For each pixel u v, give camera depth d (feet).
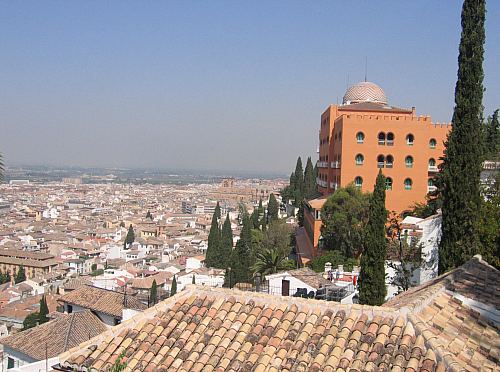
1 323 277.64
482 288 50.90
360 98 282.15
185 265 385.50
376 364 35.81
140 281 296.92
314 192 333.62
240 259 213.66
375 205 99.25
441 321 40.63
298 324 41.50
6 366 112.47
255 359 38.70
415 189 229.25
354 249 193.88
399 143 229.45
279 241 262.06
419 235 129.08
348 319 40.88
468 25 92.58
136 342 43.01
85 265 473.67
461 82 92.38
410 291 58.85
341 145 231.30
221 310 44.96
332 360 36.73
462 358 35.60
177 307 46.60
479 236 97.96
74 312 125.70
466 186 89.40
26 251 485.97
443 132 236.02
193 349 41.24
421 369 34.35
